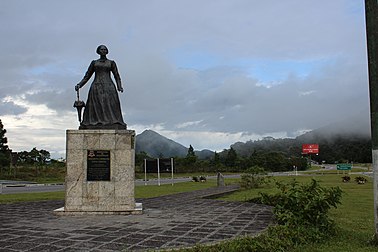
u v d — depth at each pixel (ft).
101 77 36.42
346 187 78.38
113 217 31.50
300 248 20.95
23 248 19.90
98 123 34.81
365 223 30.30
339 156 381.19
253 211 35.47
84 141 33.96
